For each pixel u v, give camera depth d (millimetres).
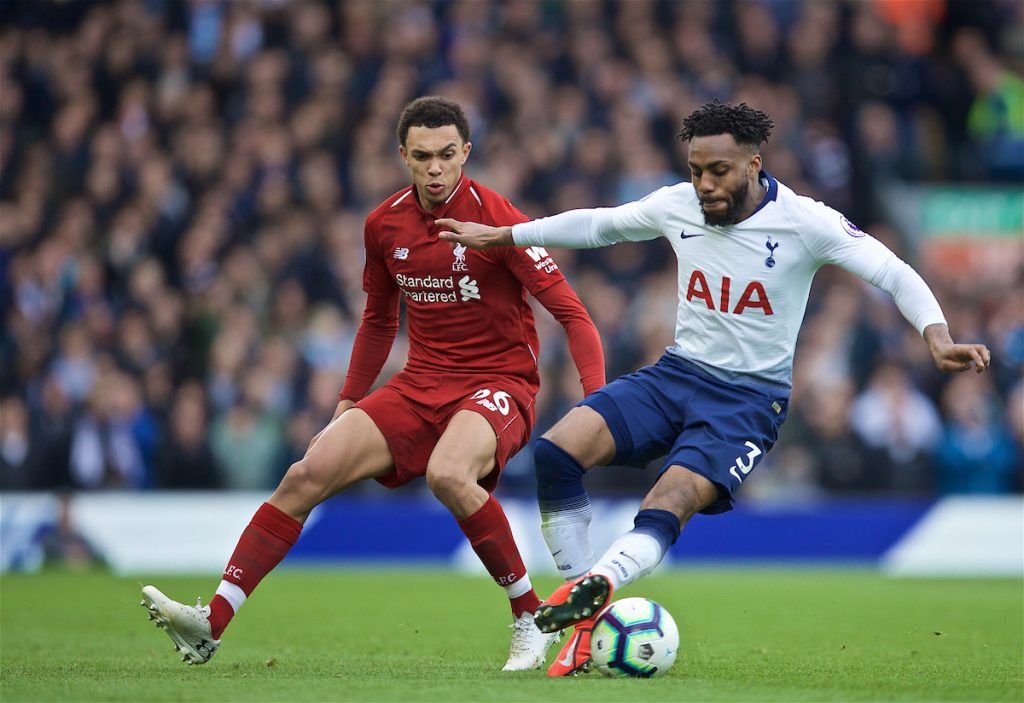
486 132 57688
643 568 16719
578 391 47406
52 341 51469
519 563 19078
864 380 50719
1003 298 56312
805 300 18203
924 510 46969
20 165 57812
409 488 49812
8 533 44531
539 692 15328
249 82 59938
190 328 51719
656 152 56219
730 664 20172
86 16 61781
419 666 19625
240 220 54844
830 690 16219
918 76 62594
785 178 57438
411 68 59625
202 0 61500
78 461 46500
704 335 18266
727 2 62594
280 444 47344
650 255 52938
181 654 20000
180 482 46938
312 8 61469
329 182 55375
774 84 61375
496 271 19922
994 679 18000
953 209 58406
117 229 54156
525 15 61250
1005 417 50875
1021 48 66688
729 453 17609
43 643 23844
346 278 52188
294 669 18922
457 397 19953
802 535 47281
